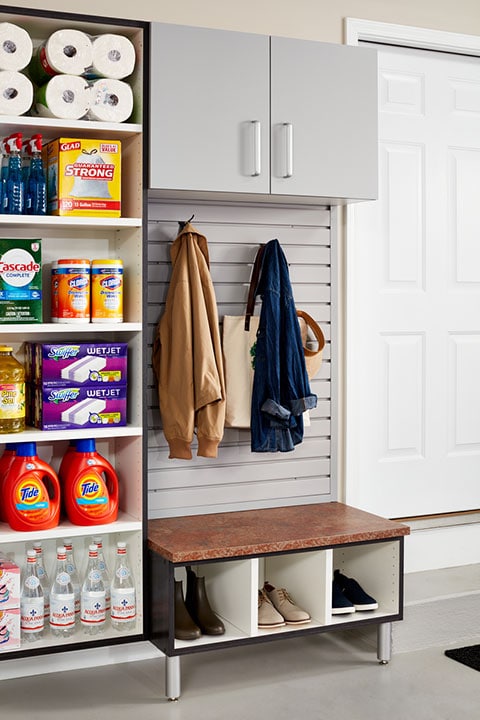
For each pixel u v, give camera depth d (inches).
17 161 111.5
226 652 131.8
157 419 128.3
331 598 122.3
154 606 117.2
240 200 130.9
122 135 118.0
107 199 114.3
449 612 137.1
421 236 152.2
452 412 156.9
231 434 133.5
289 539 118.5
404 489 152.9
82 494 115.1
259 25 134.3
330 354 140.6
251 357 129.7
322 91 124.8
